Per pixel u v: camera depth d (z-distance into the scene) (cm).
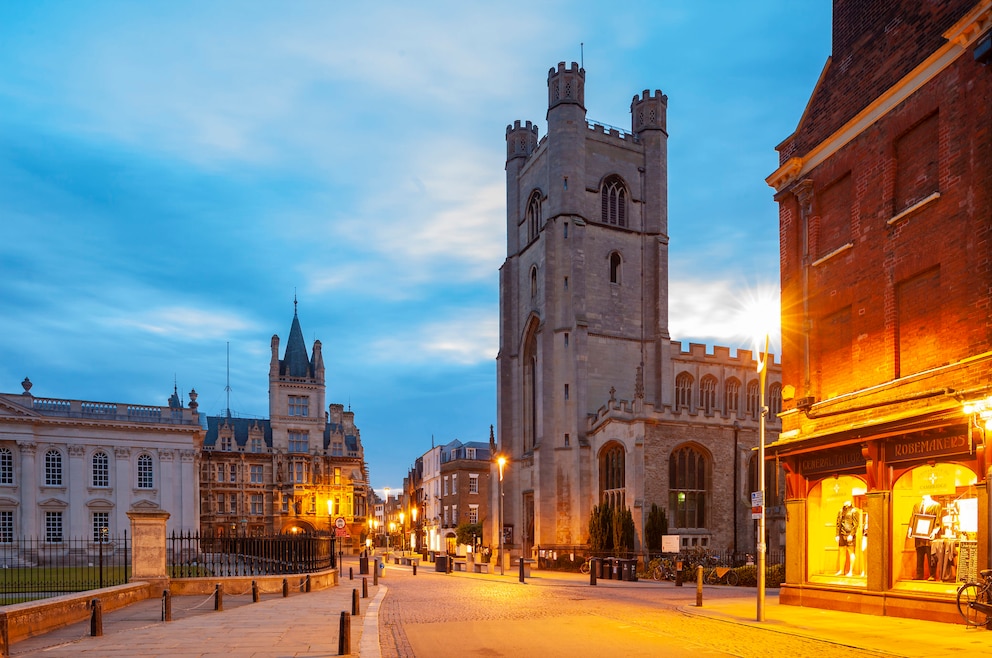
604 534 5231
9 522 6581
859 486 2023
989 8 1603
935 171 1833
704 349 7050
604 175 6806
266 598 2600
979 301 1639
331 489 10169
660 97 7106
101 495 7000
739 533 5338
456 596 2748
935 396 1731
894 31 2019
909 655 1259
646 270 6869
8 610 1527
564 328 6303
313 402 10412
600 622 1844
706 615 1909
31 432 6744
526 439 6875
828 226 2277
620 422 5409
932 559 1755
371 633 1606
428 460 10769
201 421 10250
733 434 5472
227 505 9694
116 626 1778
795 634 1548
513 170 7488
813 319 2300
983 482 1569
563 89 6662
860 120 2098
